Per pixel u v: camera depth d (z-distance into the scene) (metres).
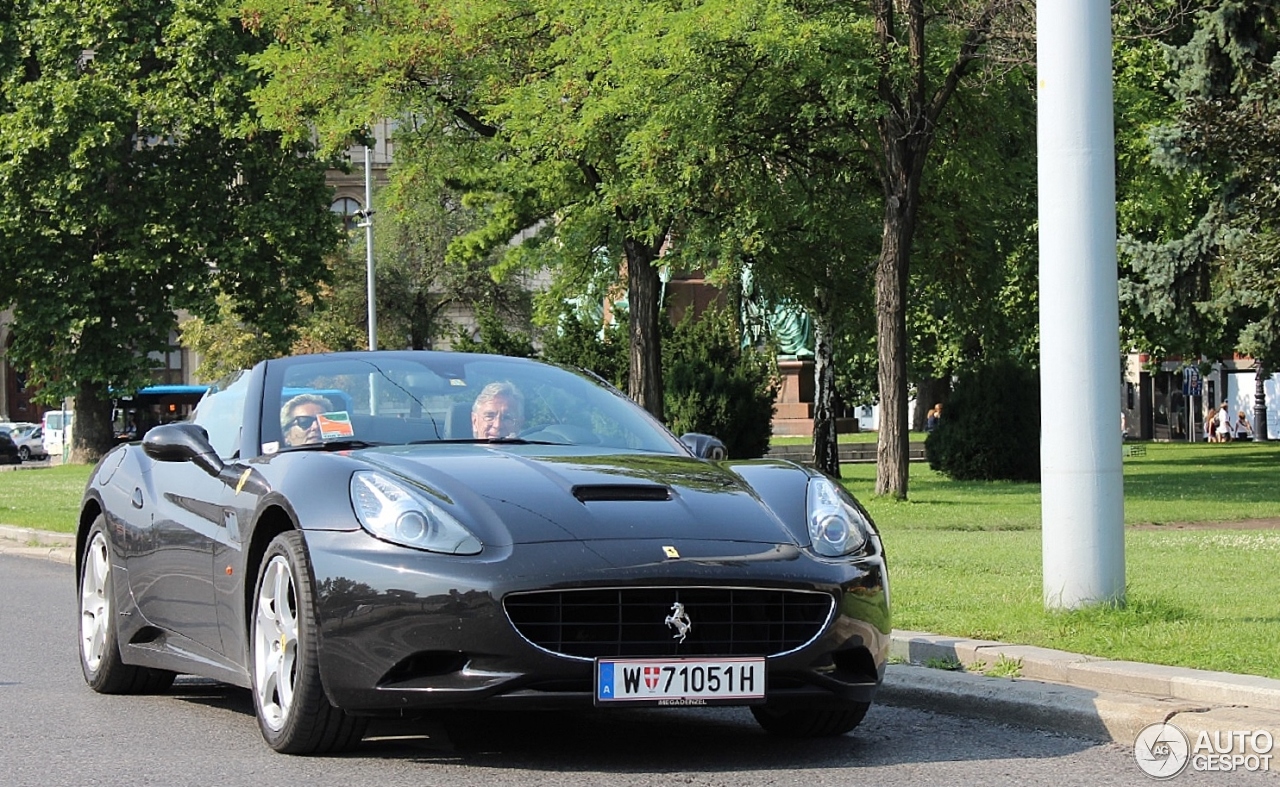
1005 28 29.50
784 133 33.47
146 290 58.72
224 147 57.50
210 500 9.19
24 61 59.28
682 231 35.50
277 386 9.66
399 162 39.91
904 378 32.12
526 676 7.30
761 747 8.42
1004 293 53.06
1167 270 47.66
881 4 30.84
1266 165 33.94
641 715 9.52
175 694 10.67
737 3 29.34
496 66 36.28
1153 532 22.59
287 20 37.12
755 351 46.62
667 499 8.12
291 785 7.39
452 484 7.95
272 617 8.25
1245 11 45.12
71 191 55.12
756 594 7.62
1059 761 8.02
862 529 8.31
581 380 10.33
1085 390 11.40
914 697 9.88
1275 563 17.06
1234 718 8.23
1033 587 14.33
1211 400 89.69
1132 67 47.50
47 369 59.72
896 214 31.98
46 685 11.07
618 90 31.09
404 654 7.41
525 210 45.53
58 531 25.45
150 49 57.19
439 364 10.04
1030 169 37.72
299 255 58.44
